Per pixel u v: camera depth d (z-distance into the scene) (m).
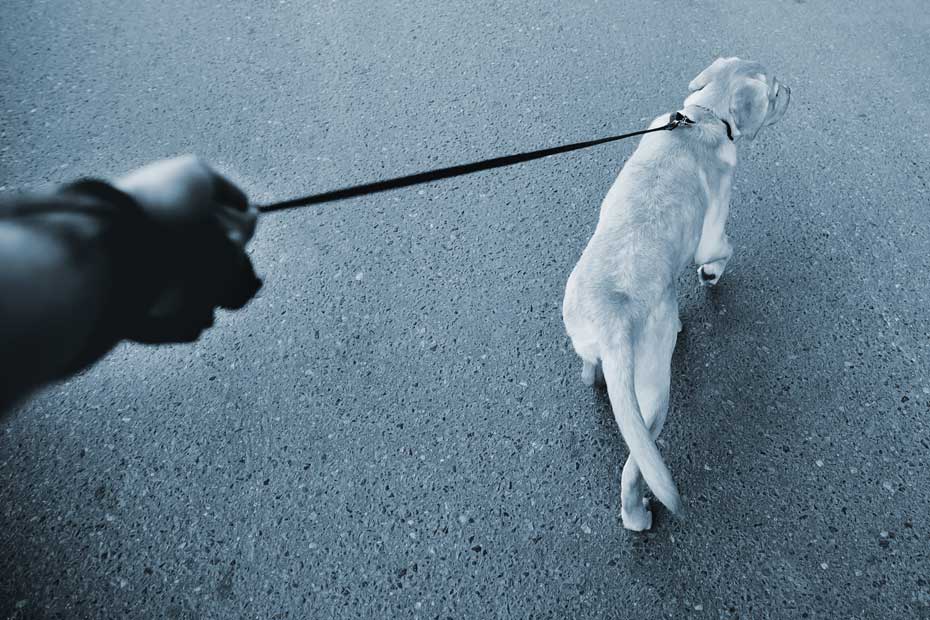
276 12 5.29
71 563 2.86
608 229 2.69
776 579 2.72
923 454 3.00
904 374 3.23
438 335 3.50
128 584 2.81
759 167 4.06
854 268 3.62
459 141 4.36
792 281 3.59
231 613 2.75
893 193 3.91
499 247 3.82
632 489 2.70
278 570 2.84
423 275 3.73
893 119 4.28
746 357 3.33
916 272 3.58
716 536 2.84
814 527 2.84
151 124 4.57
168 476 3.11
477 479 3.04
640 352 2.50
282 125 4.52
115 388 3.38
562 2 5.23
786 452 3.04
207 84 4.80
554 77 4.70
